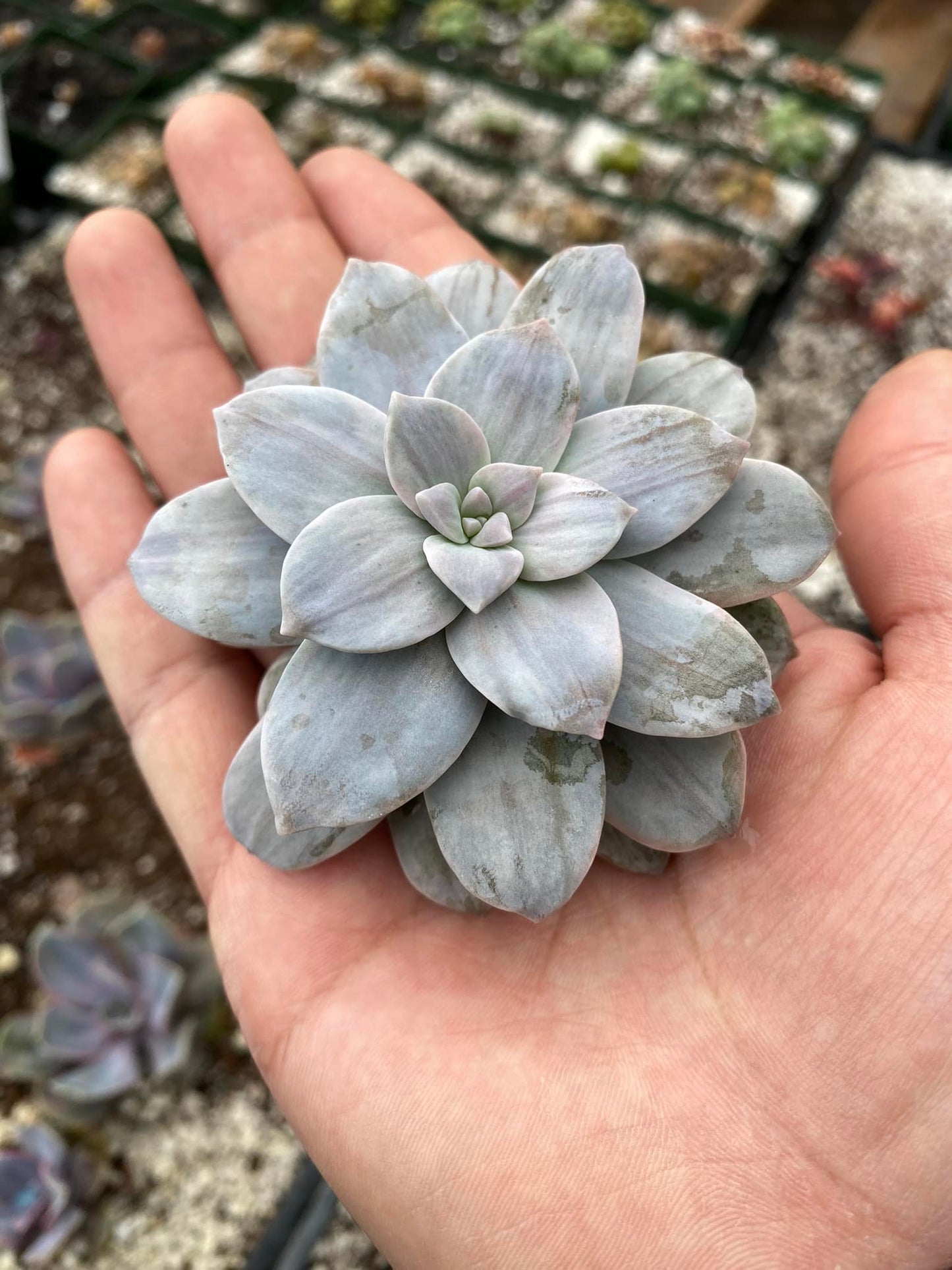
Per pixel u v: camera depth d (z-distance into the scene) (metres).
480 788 0.08
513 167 0.27
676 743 0.09
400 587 0.08
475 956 0.10
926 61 0.30
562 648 0.08
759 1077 0.09
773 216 0.26
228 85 0.29
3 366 0.24
